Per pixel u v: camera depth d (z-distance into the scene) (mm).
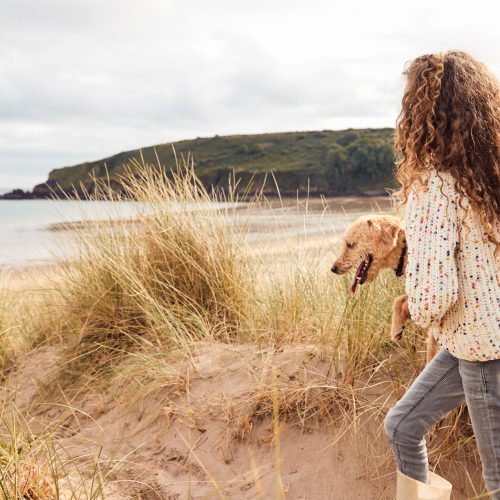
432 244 1901
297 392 3305
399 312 2695
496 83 2074
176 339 4137
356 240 3193
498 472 1995
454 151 1937
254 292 4637
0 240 18953
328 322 3830
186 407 3514
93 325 4551
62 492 2740
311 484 2859
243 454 3152
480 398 1983
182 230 4793
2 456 2783
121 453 3361
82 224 5051
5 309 5660
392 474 2818
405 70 2201
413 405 2219
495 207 1931
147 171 5246
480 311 1918
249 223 5059
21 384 4449
